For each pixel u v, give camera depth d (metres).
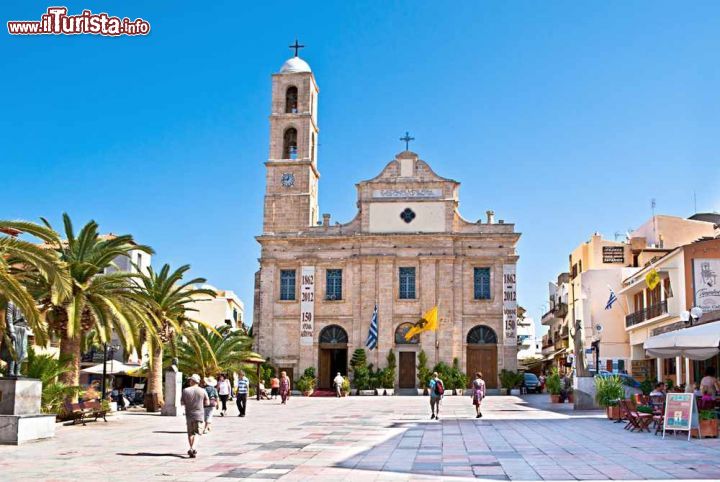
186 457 18.92
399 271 63.72
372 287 63.34
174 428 27.62
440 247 63.25
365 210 64.38
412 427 28.27
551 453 19.14
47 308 28.70
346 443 22.33
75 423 29.05
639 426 24.67
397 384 62.25
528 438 23.22
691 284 41.28
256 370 55.22
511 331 61.72
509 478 15.16
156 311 36.03
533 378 65.69
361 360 61.88
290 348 63.81
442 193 64.06
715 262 41.34
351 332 63.16
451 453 19.55
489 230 63.66
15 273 25.92
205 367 45.22
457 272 63.16
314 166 68.44
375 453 19.67
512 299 62.28
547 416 33.50
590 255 60.25
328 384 63.69
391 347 62.44
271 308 64.44
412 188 64.31
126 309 29.36
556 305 74.00
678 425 22.12
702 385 26.34
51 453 19.81
